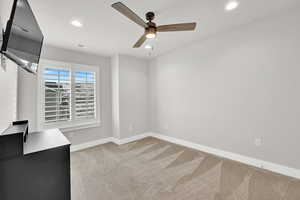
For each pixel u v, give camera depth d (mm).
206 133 2914
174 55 3463
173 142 3592
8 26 956
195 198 1614
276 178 1938
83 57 3355
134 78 3881
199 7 1838
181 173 2146
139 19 1562
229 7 1850
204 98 2914
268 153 2143
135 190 1776
